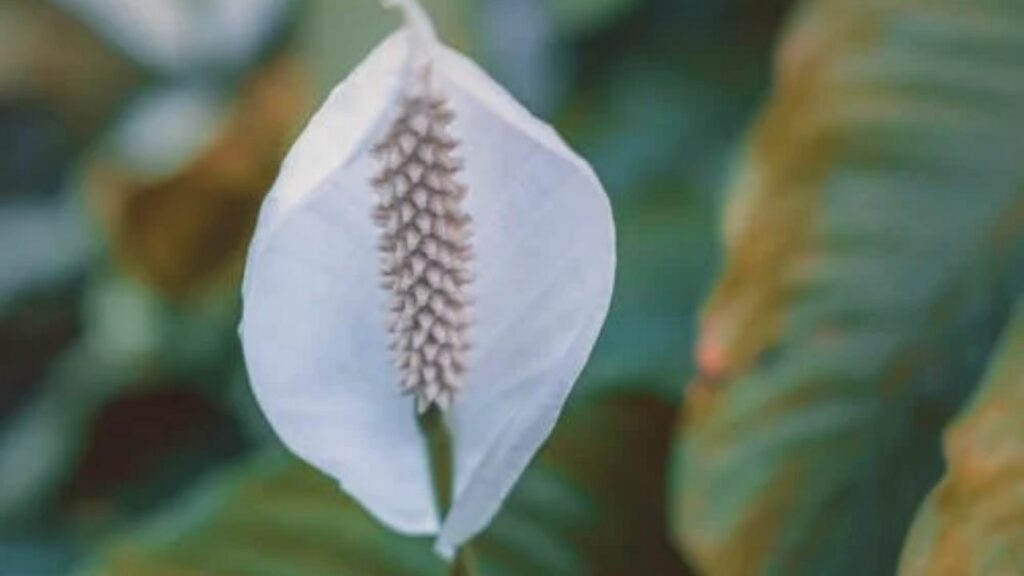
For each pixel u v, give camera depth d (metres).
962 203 0.83
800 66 0.87
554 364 0.56
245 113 1.41
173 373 1.40
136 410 1.40
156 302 1.40
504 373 0.56
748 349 0.83
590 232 0.55
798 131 0.86
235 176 1.39
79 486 1.39
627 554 0.86
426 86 0.54
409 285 0.55
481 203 0.55
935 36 0.86
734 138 1.29
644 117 1.32
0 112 1.69
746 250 0.84
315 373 0.56
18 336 1.57
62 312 1.58
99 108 1.64
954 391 0.80
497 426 0.57
